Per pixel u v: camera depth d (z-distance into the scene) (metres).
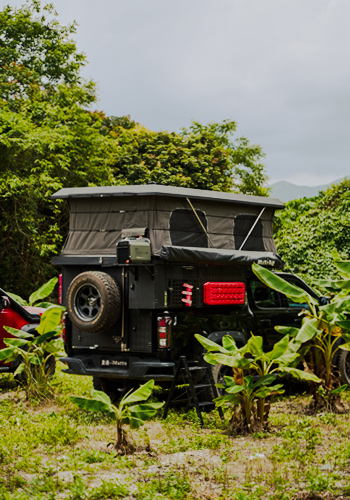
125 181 25.22
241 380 7.39
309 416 8.24
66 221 22.53
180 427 7.67
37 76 25.91
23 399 9.40
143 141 29.17
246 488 5.26
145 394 6.54
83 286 8.31
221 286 8.79
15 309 10.48
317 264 19.25
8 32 26.66
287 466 5.84
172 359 8.20
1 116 20.20
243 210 9.91
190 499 5.05
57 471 5.76
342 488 5.24
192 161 27.98
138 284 8.23
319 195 21.66
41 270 20.81
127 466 5.95
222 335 8.82
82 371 8.55
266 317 9.66
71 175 21.94
